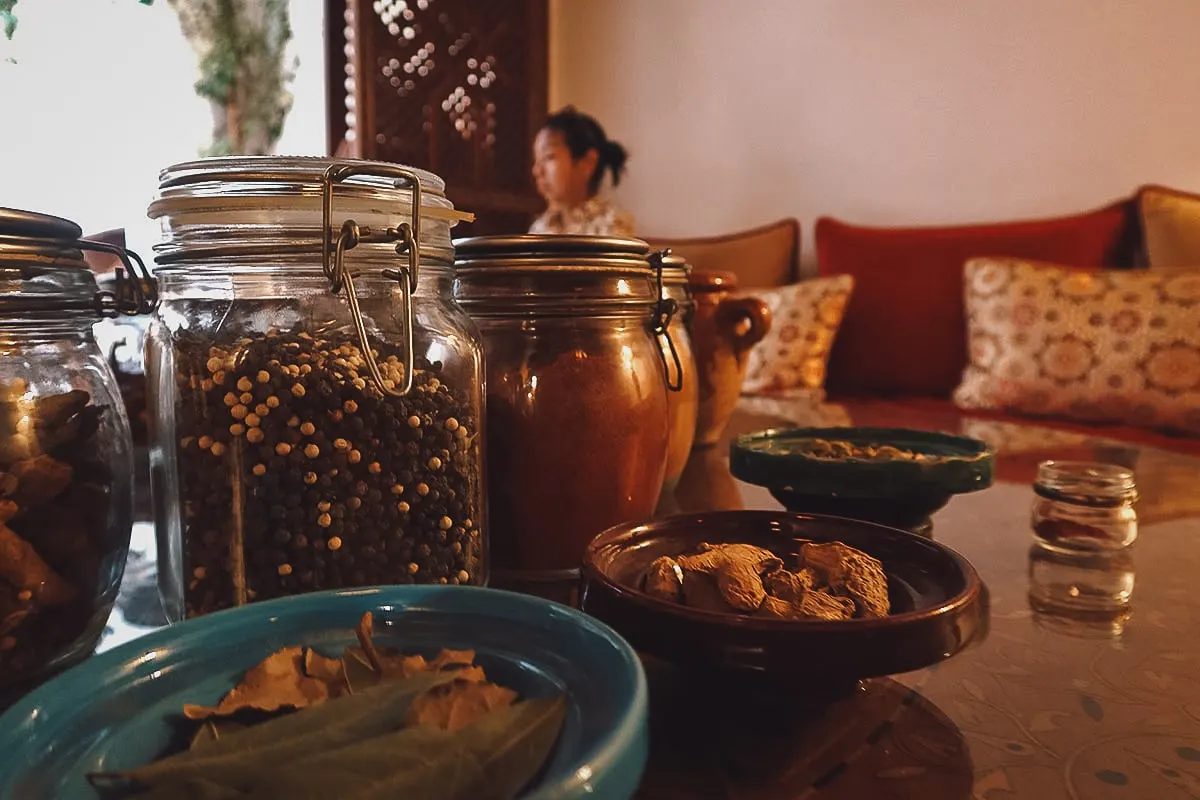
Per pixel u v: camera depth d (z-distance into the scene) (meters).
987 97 2.32
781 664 0.31
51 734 0.27
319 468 0.40
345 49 2.62
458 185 2.92
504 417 0.50
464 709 0.28
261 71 2.16
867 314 2.22
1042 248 2.03
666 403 0.56
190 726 0.29
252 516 0.40
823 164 2.63
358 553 0.42
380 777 0.24
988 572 0.57
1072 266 1.99
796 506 0.63
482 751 0.25
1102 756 0.32
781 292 2.24
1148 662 0.41
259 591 0.41
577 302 0.50
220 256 0.40
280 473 0.40
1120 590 0.53
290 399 0.40
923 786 0.30
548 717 0.27
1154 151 2.08
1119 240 2.01
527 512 0.51
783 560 0.44
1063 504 0.61
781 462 0.61
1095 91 2.15
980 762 0.32
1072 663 0.41
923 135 2.44
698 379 0.83
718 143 2.85
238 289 0.42
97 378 0.42
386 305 0.43
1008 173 2.31
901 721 0.35
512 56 3.06
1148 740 0.33
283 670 0.31
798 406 1.56
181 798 0.24
